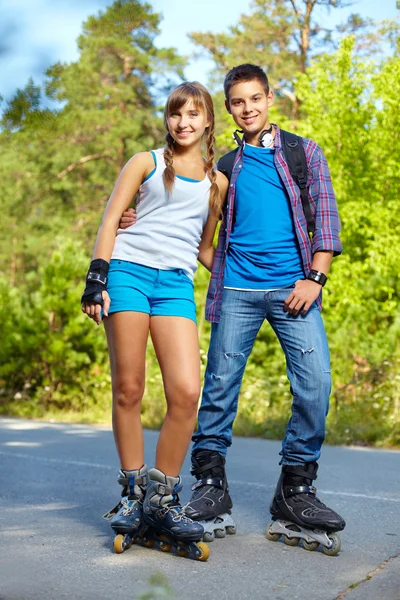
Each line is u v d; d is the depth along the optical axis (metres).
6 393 14.62
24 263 46.41
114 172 38.44
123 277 4.19
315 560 4.13
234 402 4.73
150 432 10.99
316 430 4.50
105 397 13.89
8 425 11.78
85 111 34.59
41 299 14.62
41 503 5.57
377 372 11.84
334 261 17.88
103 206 39.03
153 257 4.21
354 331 12.55
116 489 6.18
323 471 7.43
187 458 8.20
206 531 4.51
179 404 4.13
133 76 36.00
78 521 4.98
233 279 4.68
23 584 3.62
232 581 3.72
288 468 4.51
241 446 9.55
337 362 12.22
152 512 4.16
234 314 4.66
